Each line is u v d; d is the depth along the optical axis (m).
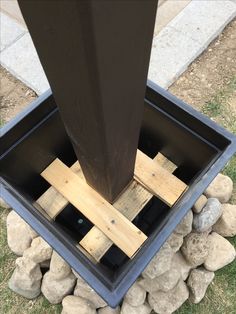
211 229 1.57
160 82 1.95
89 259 1.08
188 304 1.55
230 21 2.18
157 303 1.43
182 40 2.07
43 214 1.17
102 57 0.52
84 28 0.47
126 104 0.72
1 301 1.58
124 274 0.96
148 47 0.64
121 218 1.24
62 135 1.32
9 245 1.57
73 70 0.58
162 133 1.31
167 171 1.31
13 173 1.24
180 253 1.48
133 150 1.00
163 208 1.39
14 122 1.13
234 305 1.57
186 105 1.16
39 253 1.42
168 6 2.18
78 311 1.41
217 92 1.97
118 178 1.08
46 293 1.48
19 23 2.14
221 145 1.14
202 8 2.17
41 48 0.59
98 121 0.69
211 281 1.57
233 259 1.56
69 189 1.29
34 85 1.97
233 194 1.73
